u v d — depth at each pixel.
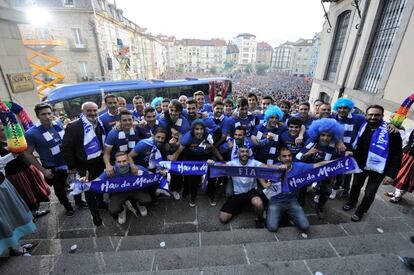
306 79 49.41
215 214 3.72
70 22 18.30
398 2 6.73
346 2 9.90
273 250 2.65
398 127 3.19
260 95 19.42
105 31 20.22
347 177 4.13
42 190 3.52
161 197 4.14
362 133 3.44
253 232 3.17
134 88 11.59
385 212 3.76
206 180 3.59
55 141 3.45
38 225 3.46
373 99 7.28
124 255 2.55
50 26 17.94
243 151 3.44
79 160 3.30
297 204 3.41
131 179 3.36
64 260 2.46
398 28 6.67
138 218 3.61
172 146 3.92
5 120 2.31
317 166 3.40
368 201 3.38
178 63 89.44
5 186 2.52
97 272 2.33
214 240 3.02
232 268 2.15
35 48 14.23
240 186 3.58
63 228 3.41
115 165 3.37
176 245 2.94
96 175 3.53
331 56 11.84
